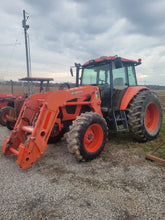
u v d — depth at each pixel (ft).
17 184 7.28
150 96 13.04
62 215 5.47
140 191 6.71
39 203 6.06
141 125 12.17
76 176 7.95
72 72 16.03
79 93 10.39
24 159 7.88
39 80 24.61
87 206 5.88
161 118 14.26
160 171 8.31
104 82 13.44
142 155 10.39
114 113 12.64
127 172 8.27
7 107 21.08
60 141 13.83
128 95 12.71
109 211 5.63
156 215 5.44
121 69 14.08
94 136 10.24
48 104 8.71
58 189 6.89
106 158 10.01
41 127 8.38
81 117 9.48
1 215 5.48
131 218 5.32
